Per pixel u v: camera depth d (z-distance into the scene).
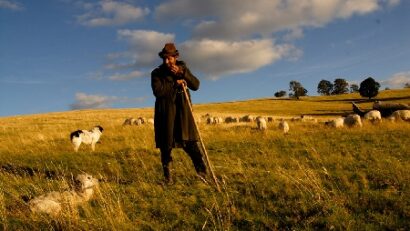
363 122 22.48
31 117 67.19
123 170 11.27
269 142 15.38
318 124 25.92
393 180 8.06
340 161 10.55
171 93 8.54
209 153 13.78
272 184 8.24
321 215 6.48
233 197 7.63
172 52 8.26
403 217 6.22
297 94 153.25
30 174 11.42
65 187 8.20
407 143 13.38
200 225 6.55
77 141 17.42
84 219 6.83
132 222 6.79
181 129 8.52
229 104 114.81
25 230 6.61
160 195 8.15
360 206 6.76
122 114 73.25
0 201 7.79
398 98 122.81
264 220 6.52
